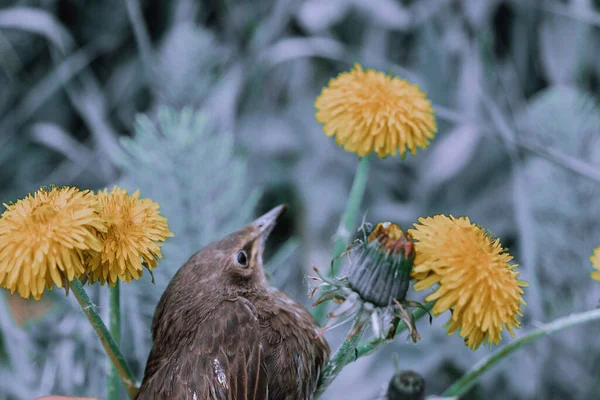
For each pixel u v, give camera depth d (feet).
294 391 2.92
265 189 4.81
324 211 4.71
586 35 4.79
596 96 4.82
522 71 4.95
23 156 5.25
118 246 2.78
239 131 4.91
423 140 3.00
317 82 5.22
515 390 3.76
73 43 5.16
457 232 2.73
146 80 5.05
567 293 3.88
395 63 5.09
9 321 3.40
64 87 5.15
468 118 3.94
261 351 2.88
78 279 2.79
